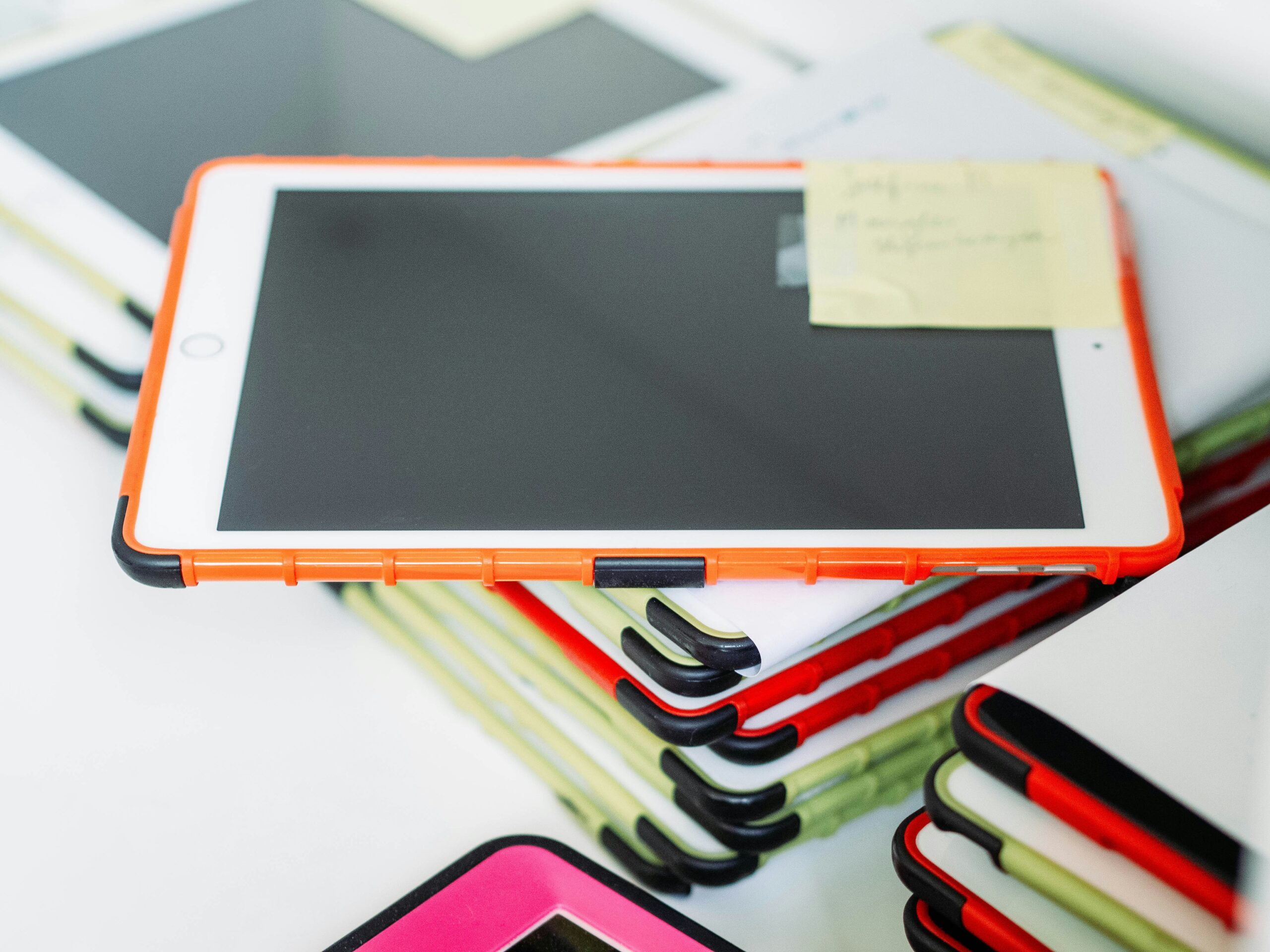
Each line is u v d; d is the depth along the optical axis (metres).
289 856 0.41
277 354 0.43
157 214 0.56
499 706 0.46
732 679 0.37
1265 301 0.48
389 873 0.41
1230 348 0.46
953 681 0.43
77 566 0.50
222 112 0.62
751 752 0.38
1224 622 0.34
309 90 0.65
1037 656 0.33
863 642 0.40
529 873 0.38
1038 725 0.31
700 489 0.40
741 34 0.71
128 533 0.39
